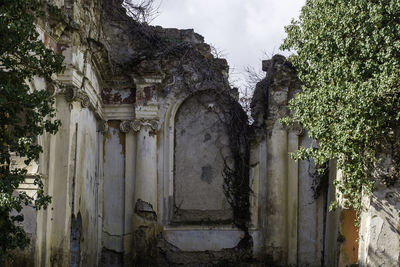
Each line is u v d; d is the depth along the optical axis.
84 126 17.91
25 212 14.25
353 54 13.53
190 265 20.86
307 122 14.08
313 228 20.58
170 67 21.70
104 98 21.25
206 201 21.58
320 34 14.10
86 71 17.64
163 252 20.88
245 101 21.86
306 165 20.89
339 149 12.72
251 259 20.89
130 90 21.31
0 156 10.26
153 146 20.97
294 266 20.38
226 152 21.73
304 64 15.48
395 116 12.48
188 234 21.02
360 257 13.80
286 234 20.58
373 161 13.04
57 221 15.52
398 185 13.15
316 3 14.73
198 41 22.44
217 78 21.84
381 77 12.27
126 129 21.09
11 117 10.34
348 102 12.47
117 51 21.50
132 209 20.73
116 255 20.66
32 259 14.06
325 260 19.84
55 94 15.51
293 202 20.66
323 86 13.61
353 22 13.45
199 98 21.92
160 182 21.19
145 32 21.67
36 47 10.76
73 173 16.28
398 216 13.10
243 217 21.22
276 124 20.91
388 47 12.74
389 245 13.15
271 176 20.80
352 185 13.32
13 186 10.13
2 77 10.41
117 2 21.69
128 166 20.97
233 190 21.47
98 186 20.55
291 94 21.05
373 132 12.40
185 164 21.73
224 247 20.98
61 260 15.35
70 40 16.05
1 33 9.96
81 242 17.53
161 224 21.02
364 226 13.78
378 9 13.06
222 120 21.86
